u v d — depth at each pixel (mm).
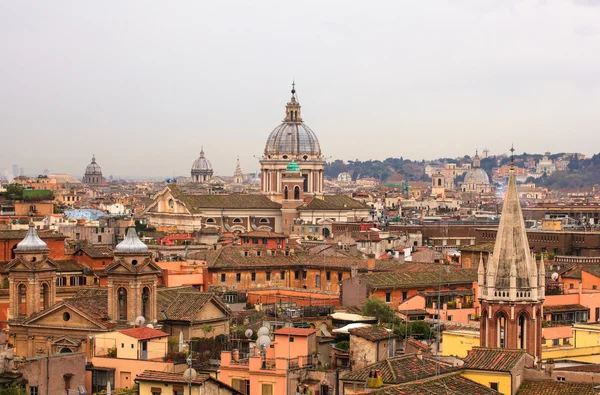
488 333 156250
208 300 185750
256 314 198875
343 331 159125
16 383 152125
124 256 183500
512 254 156125
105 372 159375
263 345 150875
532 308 155250
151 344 167000
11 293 193375
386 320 189250
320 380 144000
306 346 148875
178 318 182625
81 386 157125
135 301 182250
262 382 143875
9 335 186375
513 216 157250
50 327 182375
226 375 146625
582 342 178500
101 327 179125
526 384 129375
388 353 150750
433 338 174125
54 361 155500
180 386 131250
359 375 132875
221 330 186250
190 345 169625
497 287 155500
